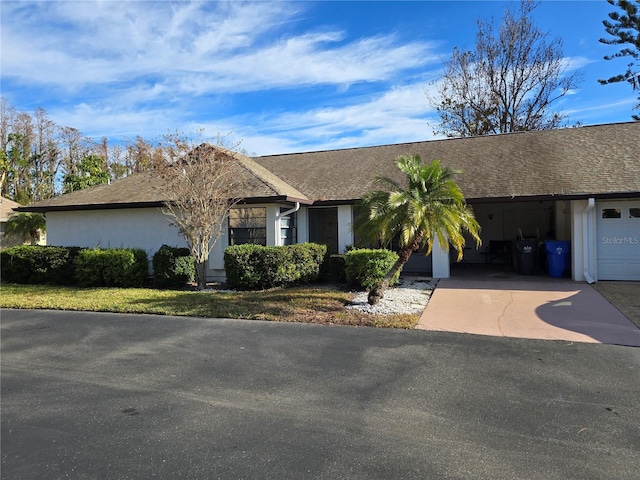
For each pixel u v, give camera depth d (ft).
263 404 13.98
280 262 36.50
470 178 43.68
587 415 12.74
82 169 102.37
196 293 34.91
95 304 30.68
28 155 120.67
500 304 29.53
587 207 37.37
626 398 13.93
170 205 38.83
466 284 38.22
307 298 31.27
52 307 30.37
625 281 37.65
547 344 20.20
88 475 9.99
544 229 56.08
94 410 13.71
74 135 125.39
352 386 15.34
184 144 37.22
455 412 13.10
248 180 42.70
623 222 37.91
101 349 20.49
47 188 123.34
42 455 10.94
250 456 10.73
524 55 89.04
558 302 29.58
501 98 92.12
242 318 26.12
